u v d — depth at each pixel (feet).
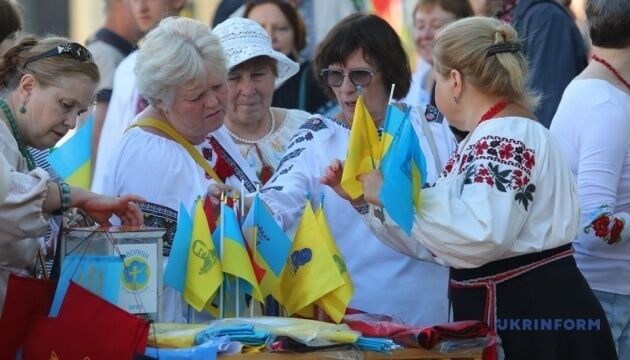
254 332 22.90
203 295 24.56
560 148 24.98
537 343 24.77
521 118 24.73
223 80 26.86
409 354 23.61
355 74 29.37
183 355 22.27
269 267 25.75
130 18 42.78
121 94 37.24
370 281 28.48
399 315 28.43
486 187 23.81
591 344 24.98
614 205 29.48
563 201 24.61
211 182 27.22
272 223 25.85
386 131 24.86
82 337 22.57
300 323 23.59
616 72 30.09
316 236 25.71
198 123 26.94
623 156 29.48
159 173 26.68
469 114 25.36
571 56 37.88
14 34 27.48
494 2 40.52
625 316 29.68
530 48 37.86
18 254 24.29
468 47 24.97
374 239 28.48
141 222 24.72
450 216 23.68
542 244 24.38
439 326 23.52
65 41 24.98
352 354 23.07
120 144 27.09
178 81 26.18
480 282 24.89
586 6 30.42
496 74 24.86
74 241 23.70
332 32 29.76
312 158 28.84
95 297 22.66
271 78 31.94
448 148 28.30
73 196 24.02
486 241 23.49
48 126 24.62
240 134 32.19
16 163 24.39
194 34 26.61
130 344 22.36
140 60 26.50
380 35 29.48
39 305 23.32
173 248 24.81
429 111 28.76
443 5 41.11
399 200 23.53
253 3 40.37
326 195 28.60
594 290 29.63
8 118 24.54
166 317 26.08
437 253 24.22
